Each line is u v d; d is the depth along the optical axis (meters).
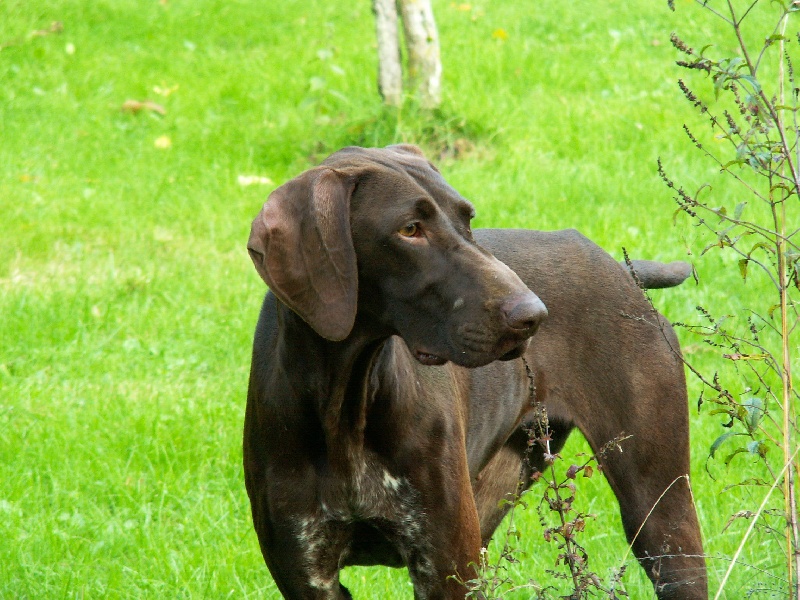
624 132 18.20
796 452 5.75
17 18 23.84
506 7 24.55
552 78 20.31
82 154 18.09
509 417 7.52
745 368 11.43
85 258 14.55
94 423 10.59
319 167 5.89
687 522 7.64
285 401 6.26
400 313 5.86
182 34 24.28
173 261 14.48
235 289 13.55
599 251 7.98
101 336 12.54
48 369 11.84
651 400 7.63
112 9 25.38
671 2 5.80
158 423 10.52
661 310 12.71
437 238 5.77
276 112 19.56
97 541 8.95
